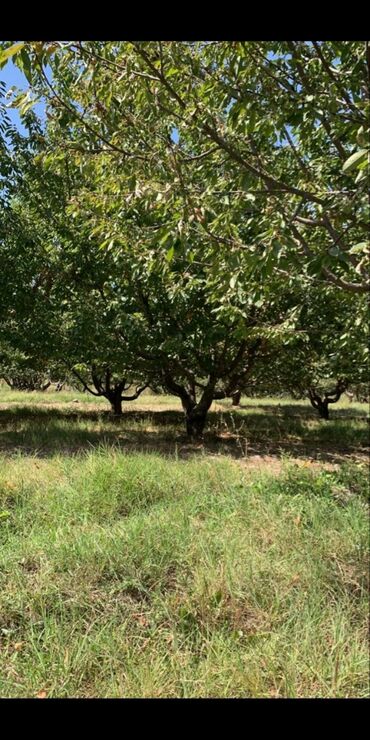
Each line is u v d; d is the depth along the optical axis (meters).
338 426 11.48
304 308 7.15
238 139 3.06
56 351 8.05
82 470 4.75
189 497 4.20
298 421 13.12
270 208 2.55
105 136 2.87
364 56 2.59
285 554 3.15
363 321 5.25
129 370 9.35
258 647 2.30
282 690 2.12
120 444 7.80
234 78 2.69
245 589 2.75
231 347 8.84
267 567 2.93
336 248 2.19
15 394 20.27
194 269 6.56
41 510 3.90
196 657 2.31
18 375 19.75
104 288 8.16
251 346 8.88
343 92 2.73
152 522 3.51
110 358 7.75
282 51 2.67
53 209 8.03
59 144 3.00
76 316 7.74
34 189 8.16
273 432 10.70
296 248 2.59
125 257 6.43
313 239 3.50
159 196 2.41
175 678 2.14
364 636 2.47
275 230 2.35
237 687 2.11
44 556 3.01
